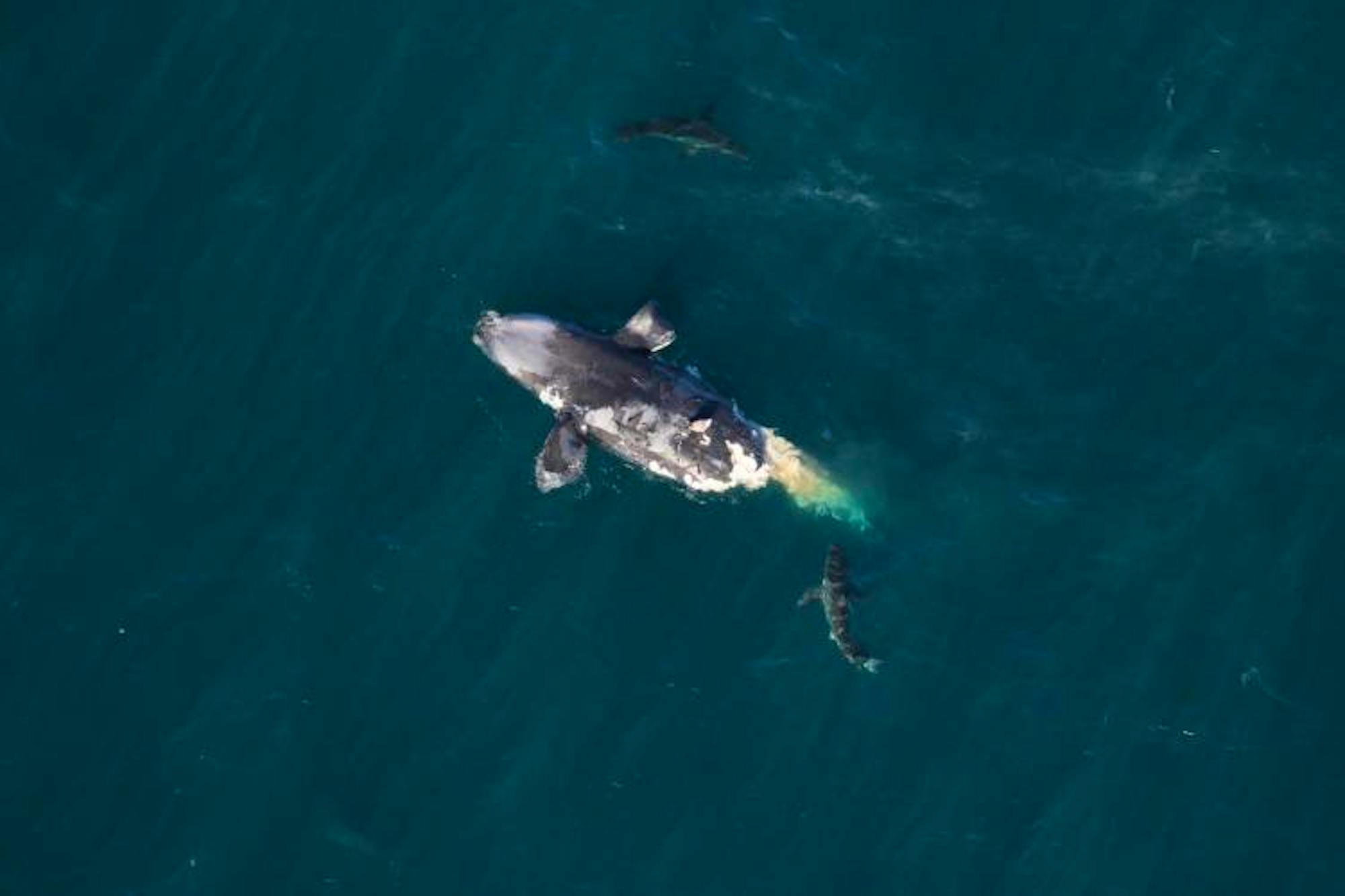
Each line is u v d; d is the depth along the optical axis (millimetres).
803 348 67562
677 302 68188
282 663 64625
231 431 67625
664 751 63188
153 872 62250
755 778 62906
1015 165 70250
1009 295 68562
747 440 65750
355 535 65875
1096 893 61875
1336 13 72312
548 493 66062
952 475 66312
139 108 72500
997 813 62625
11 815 62875
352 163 71125
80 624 65312
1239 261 69062
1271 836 62375
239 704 64188
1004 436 66812
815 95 71125
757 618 64625
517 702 63875
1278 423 67000
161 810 62969
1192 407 67188
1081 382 67500
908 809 62594
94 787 63250
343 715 63875
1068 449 66750
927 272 68750
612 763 63031
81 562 66062
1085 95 71188
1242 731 63562
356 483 66562
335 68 72500
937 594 64938
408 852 62219
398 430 67250
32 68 72938
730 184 69750
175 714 64125
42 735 63875
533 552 65500
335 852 62312
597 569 65250
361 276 69375
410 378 67875
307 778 63188
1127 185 70000
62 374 68688
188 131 72125
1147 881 62000
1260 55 71688
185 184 71312
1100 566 65312
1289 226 69562
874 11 72312
